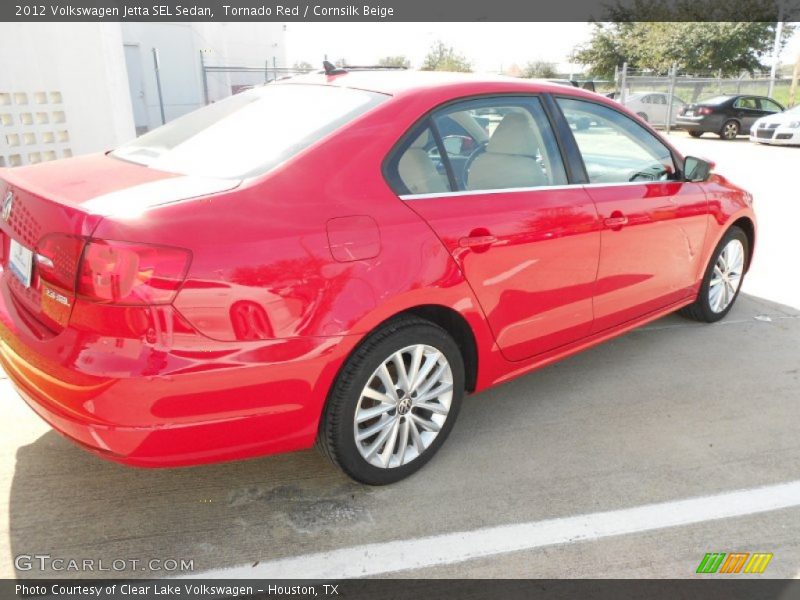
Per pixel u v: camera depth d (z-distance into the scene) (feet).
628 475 9.24
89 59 25.95
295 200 7.29
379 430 8.37
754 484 9.12
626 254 11.18
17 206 7.50
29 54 24.26
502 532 8.00
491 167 9.35
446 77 9.76
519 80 10.25
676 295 13.19
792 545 7.94
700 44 107.04
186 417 6.70
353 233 7.52
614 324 11.70
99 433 6.53
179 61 58.29
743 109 65.10
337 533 7.91
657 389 11.90
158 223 6.45
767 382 12.28
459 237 8.48
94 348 6.40
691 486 9.03
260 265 6.79
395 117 8.46
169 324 6.39
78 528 7.86
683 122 67.41
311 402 7.47
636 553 7.73
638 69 116.88
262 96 9.82
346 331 7.41
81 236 6.38
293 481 8.89
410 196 8.26
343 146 7.94
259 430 7.25
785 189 33.81
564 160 10.32
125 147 9.45
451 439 10.07
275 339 6.95
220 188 7.16
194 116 9.90
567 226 9.89
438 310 8.70
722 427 10.62
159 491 8.58
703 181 13.23
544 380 12.20
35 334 6.99
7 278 7.98
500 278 9.08
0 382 11.16
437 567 7.43
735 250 14.79
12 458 9.10
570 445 9.97
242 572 7.29
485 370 9.54
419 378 8.57
